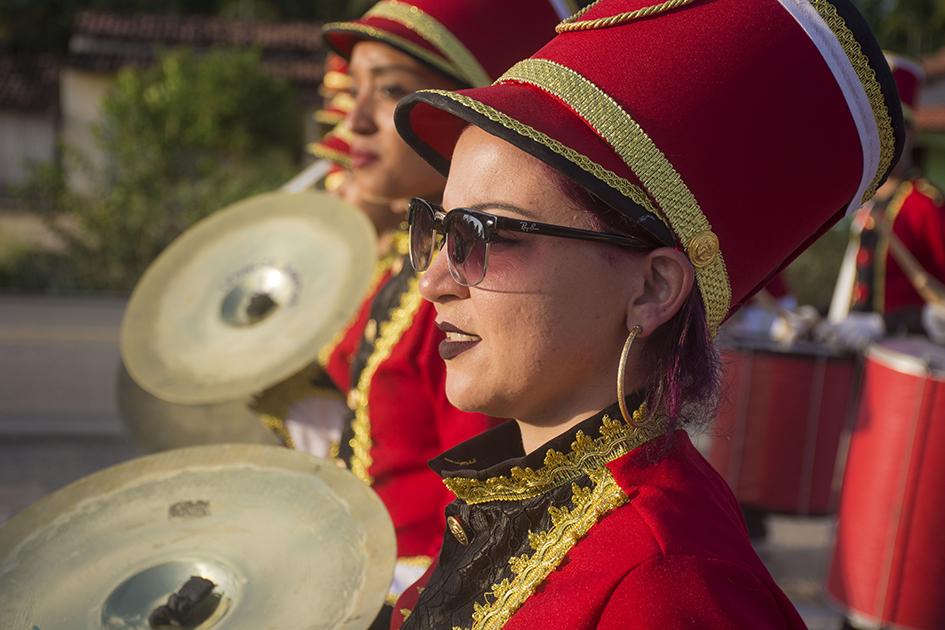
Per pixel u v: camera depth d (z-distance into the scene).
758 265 1.18
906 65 4.80
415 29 2.05
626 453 1.13
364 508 1.40
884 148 1.21
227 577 1.39
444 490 1.90
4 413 6.55
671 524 1.05
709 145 1.11
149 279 2.62
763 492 4.00
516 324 1.13
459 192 1.17
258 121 15.70
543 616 1.06
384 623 1.57
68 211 13.02
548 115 1.10
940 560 3.32
